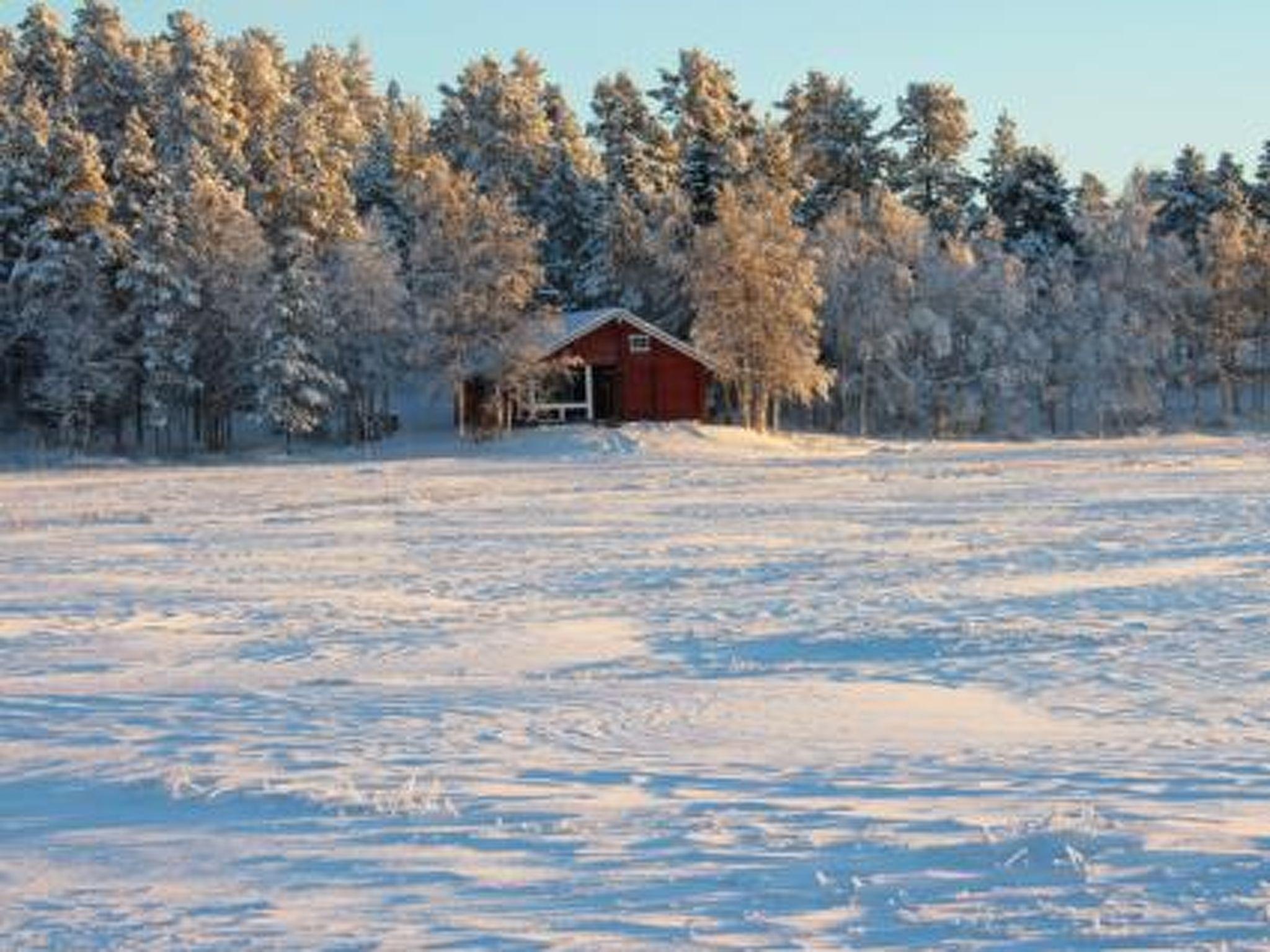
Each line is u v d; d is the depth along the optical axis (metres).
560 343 85.62
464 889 7.84
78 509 45.38
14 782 10.91
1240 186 130.75
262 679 15.98
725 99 115.00
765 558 29.08
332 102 125.25
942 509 40.69
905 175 121.69
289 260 85.25
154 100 105.44
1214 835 8.49
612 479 56.88
